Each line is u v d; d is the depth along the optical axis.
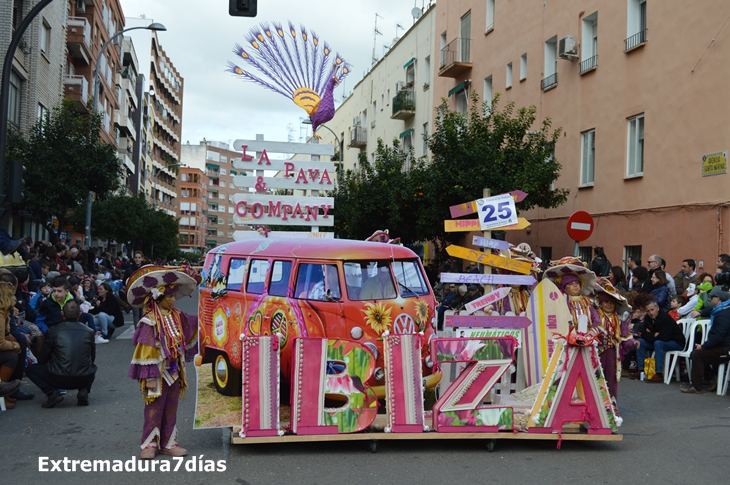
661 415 8.61
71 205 22.73
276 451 6.63
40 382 8.61
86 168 22.38
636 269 12.86
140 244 51.66
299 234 12.32
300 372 6.58
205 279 9.66
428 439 7.01
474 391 6.80
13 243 12.40
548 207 20.77
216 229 145.62
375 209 28.97
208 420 7.14
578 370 6.89
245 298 8.58
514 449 6.82
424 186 21.88
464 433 6.66
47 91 28.98
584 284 8.01
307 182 16.23
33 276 14.67
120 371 11.41
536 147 20.97
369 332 7.64
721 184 14.74
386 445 6.89
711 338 10.05
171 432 6.53
